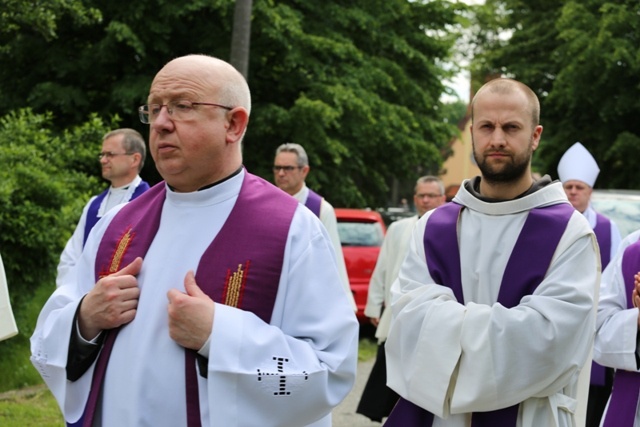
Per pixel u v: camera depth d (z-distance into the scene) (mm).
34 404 6496
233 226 2627
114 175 5723
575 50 21594
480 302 3311
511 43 25656
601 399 5457
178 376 2488
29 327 7828
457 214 3477
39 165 7707
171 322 2439
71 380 2645
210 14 15984
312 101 15688
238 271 2570
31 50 15602
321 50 16359
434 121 20406
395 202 33594
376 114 17375
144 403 2498
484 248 3354
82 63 15359
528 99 3334
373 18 17859
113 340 2596
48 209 7324
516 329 3088
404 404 3441
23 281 7332
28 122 9227
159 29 15070
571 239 3248
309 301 2600
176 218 2682
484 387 3105
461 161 51688
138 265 2625
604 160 22500
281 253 2600
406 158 18938
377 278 6926
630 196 9008
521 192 3406
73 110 15445
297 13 16438
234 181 2691
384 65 18312
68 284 2883
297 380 2461
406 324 3332
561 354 3105
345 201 17672
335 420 7180
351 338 2629
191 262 2600
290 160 6445
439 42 19922
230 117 2609
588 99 22000
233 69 2650
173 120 2555
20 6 9508
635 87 21531
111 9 15102
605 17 21062
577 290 3154
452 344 3189
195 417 2465
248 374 2420
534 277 3230
